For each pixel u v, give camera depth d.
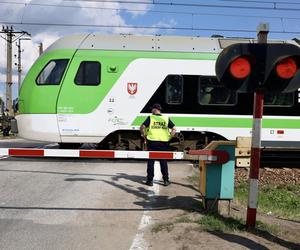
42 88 13.80
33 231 6.28
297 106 13.96
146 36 14.19
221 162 6.94
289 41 14.76
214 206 7.07
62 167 11.95
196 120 13.81
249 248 5.46
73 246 5.69
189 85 13.80
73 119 13.73
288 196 9.93
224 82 5.89
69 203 7.84
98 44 13.95
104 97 13.73
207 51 13.95
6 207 7.54
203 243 5.63
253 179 6.15
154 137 9.48
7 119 29.92
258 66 5.84
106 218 6.93
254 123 6.08
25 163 12.68
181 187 9.35
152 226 6.48
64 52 13.88
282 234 6.09
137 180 10.04
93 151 7.27
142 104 13.73
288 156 14.81
